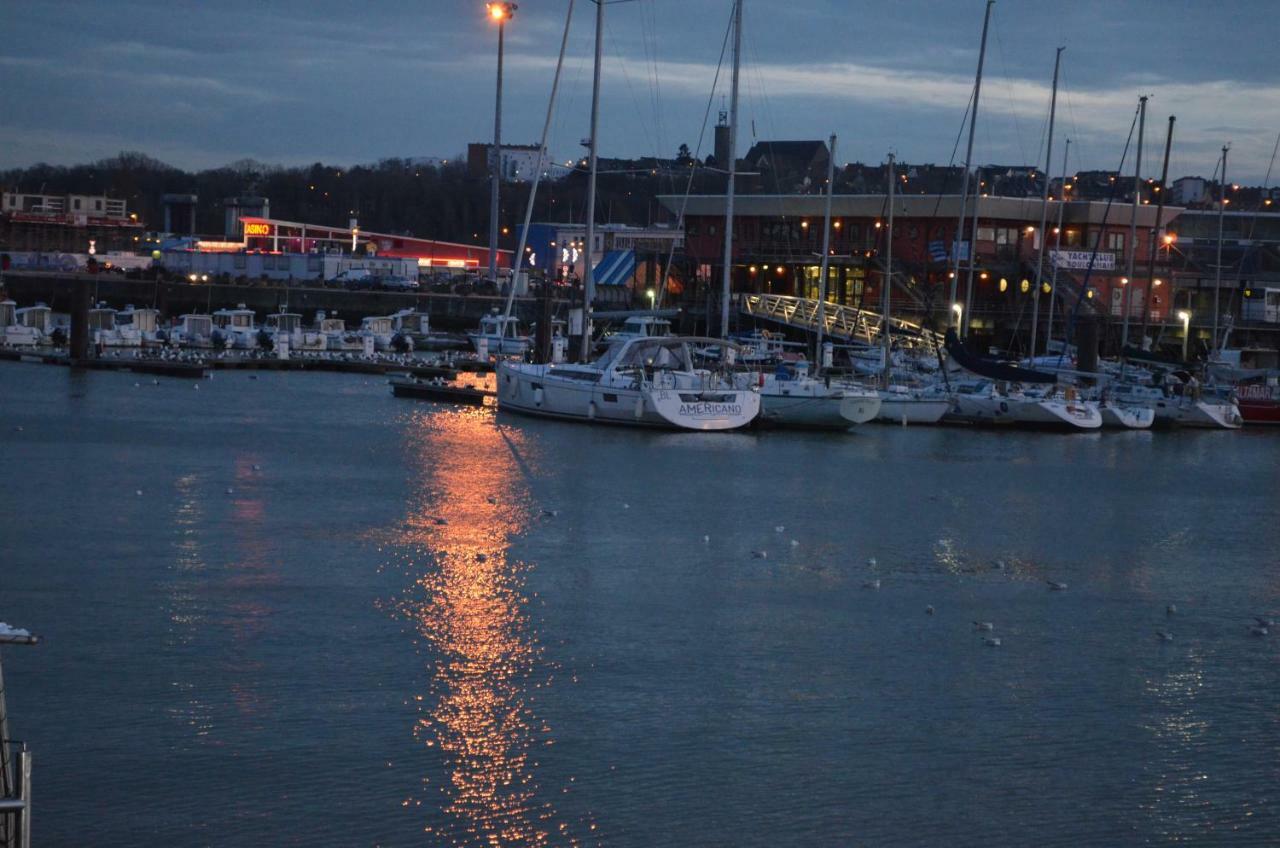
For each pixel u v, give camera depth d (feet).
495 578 135.13
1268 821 82.84
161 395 298.35
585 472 204.95
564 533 158.51
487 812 80.69
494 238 510.99
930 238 438.81
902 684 105.29
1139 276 442.91
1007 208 440.86
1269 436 289.12
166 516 159.94
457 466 207.00
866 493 195.52
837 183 647.56
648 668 107.24
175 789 82.28
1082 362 320.50
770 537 159.94
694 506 179.01
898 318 397.60
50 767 84.69
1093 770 89.51
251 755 87.45
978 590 137.28
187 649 108.27
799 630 119.44
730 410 255.70
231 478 188.85
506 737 91.81
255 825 78.07
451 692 100.17
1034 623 124.67
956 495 196.95
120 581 128.67
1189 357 401.90
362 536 152.56
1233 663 113.60
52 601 120.98
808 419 264.31
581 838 78.02
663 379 256.32
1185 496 204.44
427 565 139.44
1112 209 456.86
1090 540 166.61
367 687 100.63
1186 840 80.23
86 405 273.13
